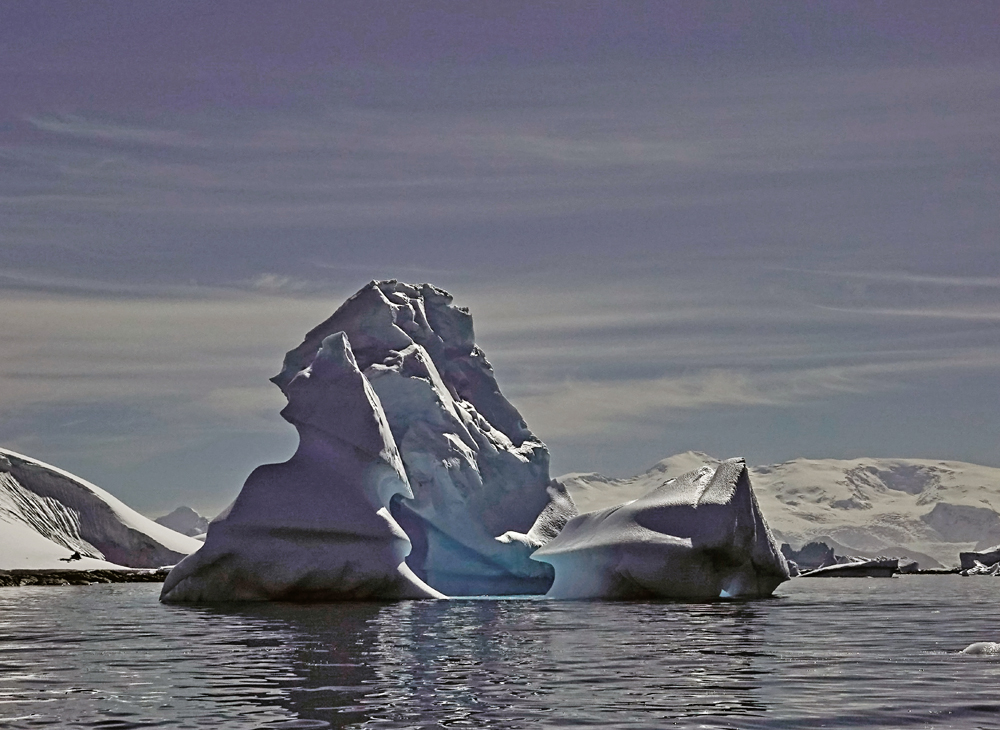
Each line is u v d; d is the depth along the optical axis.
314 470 41.66
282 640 25.33
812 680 18.53
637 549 40.91
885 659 21.42
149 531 113.38
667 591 41.12
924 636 26.28
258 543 39.28
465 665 20.61
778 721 14.89
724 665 20.56
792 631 27.64
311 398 43.31
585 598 42.16
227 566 39.44
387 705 16.19
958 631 27.72
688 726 14.59
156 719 15.25
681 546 40.47
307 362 56.44
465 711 15.69
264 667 20.42
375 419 43.12
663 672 19.62
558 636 26.16
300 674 19.44
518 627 28.61
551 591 44.34
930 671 19.55
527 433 61.47
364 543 40.00
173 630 28.39
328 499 40.59
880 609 36.88
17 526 101.06
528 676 19.12
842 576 92.62
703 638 25.70
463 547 54.84
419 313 60.56
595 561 42.44
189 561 40.41
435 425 55.25
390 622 30.28
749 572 43.91
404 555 42.25
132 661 21.69
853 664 20.64
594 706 16.08
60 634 27.97
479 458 57.12
